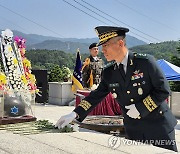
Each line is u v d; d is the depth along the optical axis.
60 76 14.42
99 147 3.11
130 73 3.62
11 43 5.95
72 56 45.09
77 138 3.52
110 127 6.08
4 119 4.96
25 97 5.69
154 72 3.52
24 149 3.06
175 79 11.37
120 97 3.78
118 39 3.53
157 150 3.01
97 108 8.09
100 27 3.56
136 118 3.71
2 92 5.30
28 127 4.43
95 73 9.95
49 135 3.72
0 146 3.19
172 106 10.54
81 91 8.69
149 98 3.51
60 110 11.12
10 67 5.78
